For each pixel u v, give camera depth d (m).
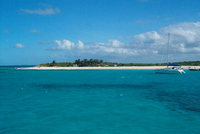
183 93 31.34
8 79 63.09
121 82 51.69
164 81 54.62
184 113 18.47
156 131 13.60
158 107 20.94
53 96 28.36
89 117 16.98
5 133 13.15
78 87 40.19
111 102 23.66
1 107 20.75
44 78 68.06
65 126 14.61
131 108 20.42
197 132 13.46
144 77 72.50
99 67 185.62
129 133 13.19
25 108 20.30
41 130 13.76
